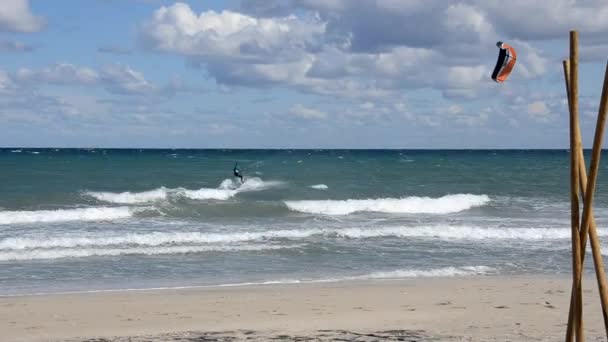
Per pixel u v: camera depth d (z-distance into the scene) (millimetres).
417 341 8070
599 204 28578
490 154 140125
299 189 35375
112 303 10930
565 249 17531
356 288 12305
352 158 93938
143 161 70250
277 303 10844
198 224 22203
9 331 8992
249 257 16125
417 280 13289
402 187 37125
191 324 9320
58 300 11219
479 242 18609
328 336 8438
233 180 40750
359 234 19609
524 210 26953
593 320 9367
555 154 139625
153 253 16484
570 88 4301
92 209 24078
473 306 10516
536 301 10938
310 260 15789
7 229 20594
